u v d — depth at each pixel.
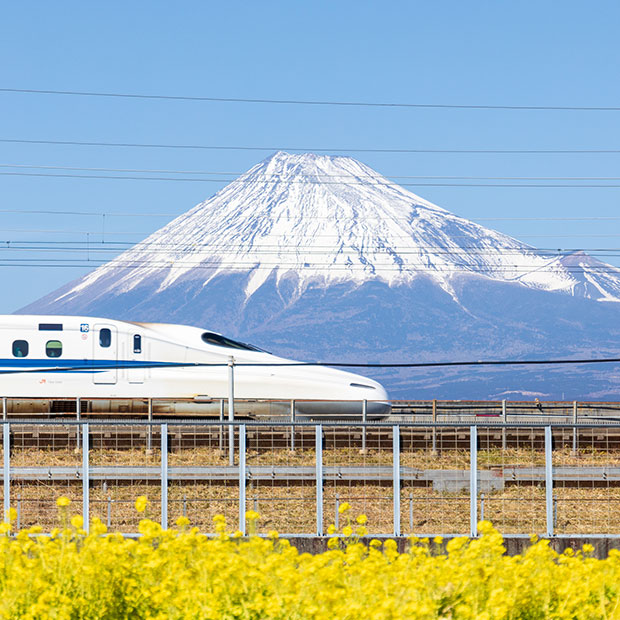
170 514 61.88
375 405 102.81
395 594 27.03
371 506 63.88
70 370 100.19
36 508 61.56
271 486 67.50
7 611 26.30
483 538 30.05
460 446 84.69
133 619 27.64
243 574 28.17
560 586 28.66
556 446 86.94
